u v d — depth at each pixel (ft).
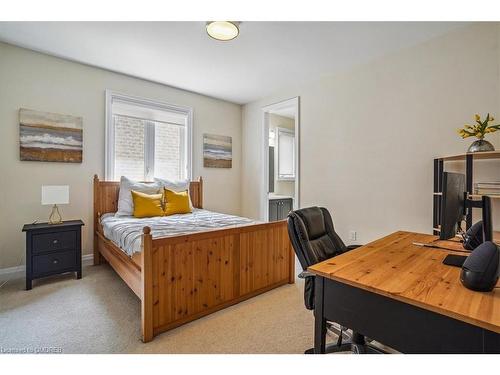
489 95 7.47
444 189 4.13
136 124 12.42
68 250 9.08
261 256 8.29
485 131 6.76
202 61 10.28
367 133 10.30
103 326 6.32
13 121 9.27
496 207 7.14
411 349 2.98
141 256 5.93
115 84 11.43
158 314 6.04
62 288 8.48
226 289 7.38
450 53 8.18
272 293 8.34
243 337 5.95
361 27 7.92
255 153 15.38
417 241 5.57
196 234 6.71
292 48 9.23
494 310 2.65
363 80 10.40
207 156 14.61
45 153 9.82
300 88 12.78
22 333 5.99
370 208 10.24
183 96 13.60
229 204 15.69
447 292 3.06
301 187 12.73
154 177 12.83
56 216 10.07
